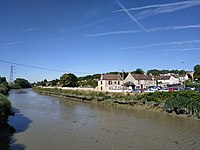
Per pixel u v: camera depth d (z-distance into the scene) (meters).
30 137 26.95
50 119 39.66
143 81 101.31
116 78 102.38
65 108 56.03
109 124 34.81
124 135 27.78
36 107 57.81
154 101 51.25
